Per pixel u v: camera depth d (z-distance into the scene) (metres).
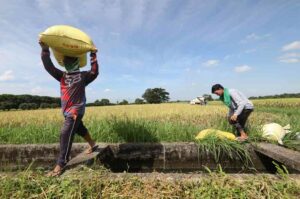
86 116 13.52
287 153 4.29
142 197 2.58
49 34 3.63
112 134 5.94
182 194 2.64
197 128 6.51
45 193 2.63
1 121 13.48
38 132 6.25
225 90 5.83
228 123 6.58
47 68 3.71
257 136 5.67
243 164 5.16
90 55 3.94
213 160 5.23
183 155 5.33
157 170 5.30
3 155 5.29
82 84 3.76
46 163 5.24
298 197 2.54
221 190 2.62
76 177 2.89
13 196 2.62
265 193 2.59
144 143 5.47
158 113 18.36
